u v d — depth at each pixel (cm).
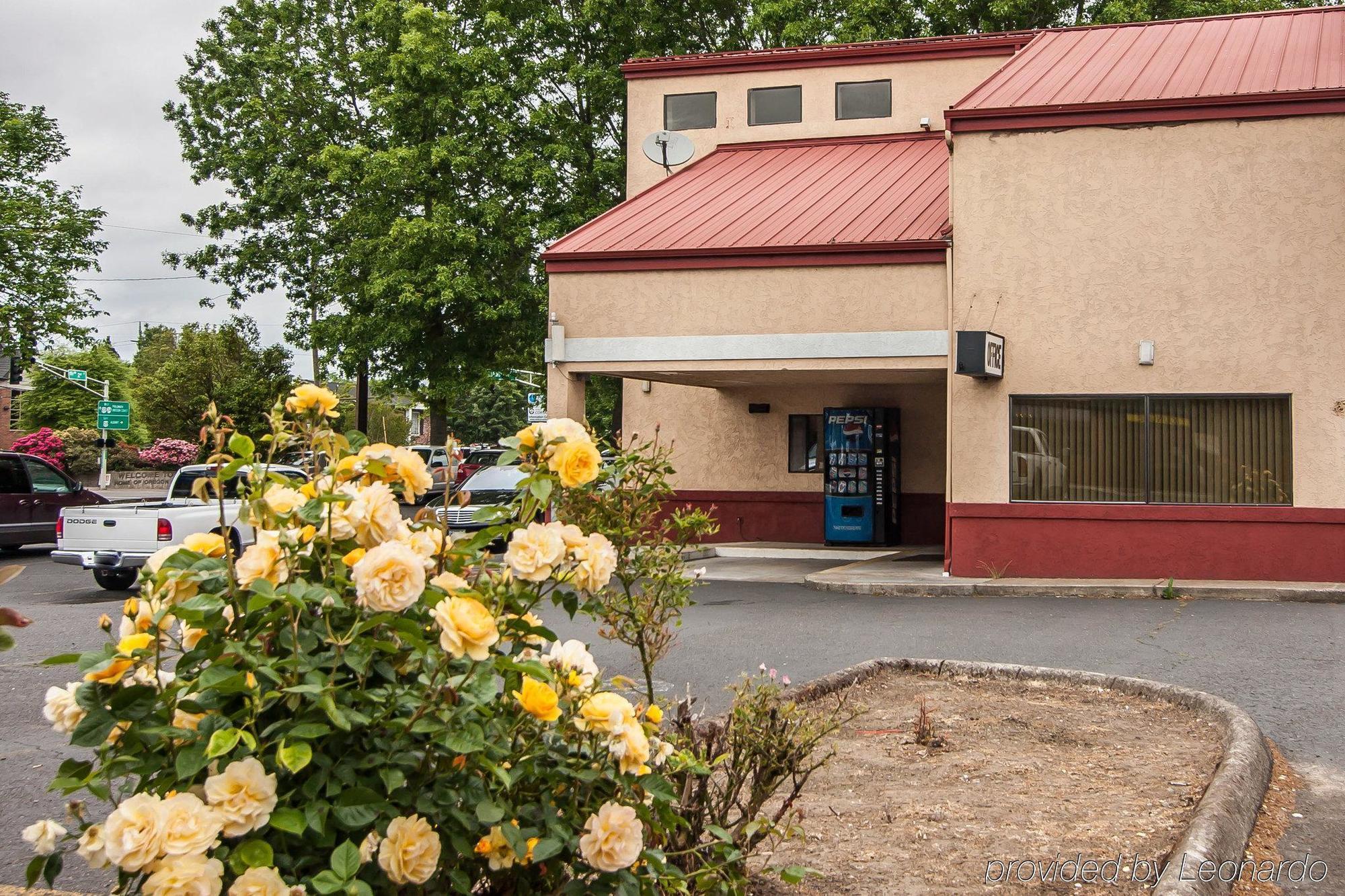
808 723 485
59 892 476
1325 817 554
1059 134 1482
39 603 1505
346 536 274
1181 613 1225
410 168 2855
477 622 254
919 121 2177
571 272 1722
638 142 2317
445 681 262
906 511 2062
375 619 254
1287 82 1444
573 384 1748
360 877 253
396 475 303
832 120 2220
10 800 623
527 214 2928
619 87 2912
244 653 246
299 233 3322
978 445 1507
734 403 2116
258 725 259
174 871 218
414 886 259
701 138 2289
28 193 3366
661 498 530
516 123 2930
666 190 2020
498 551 1563
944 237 1554
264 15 3441
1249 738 627
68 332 3362
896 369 1595
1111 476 1470
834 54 2211
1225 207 1427
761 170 2095
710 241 1695
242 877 226
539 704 271
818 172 2033
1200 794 560
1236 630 1100
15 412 6344
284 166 3309
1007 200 1502
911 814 545
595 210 2945
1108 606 1291
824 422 2023
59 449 4312
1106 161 1466
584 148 3014
